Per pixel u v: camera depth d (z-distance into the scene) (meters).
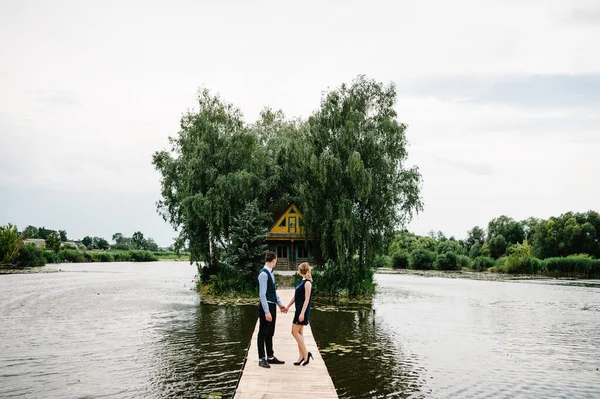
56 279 55.22
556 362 16.53
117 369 14.71
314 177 36.94
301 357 11.07
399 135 37.66
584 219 88.38
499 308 31.20
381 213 37.03
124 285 47.06
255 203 37.00
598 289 46.53
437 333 21.69
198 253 40.47
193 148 40.56
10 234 81.75
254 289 35.53
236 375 14.06
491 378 14.45
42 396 12.12
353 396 12.56
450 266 85.50
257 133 48.41
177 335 20.16
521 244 103.44
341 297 35.66
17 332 20.97
